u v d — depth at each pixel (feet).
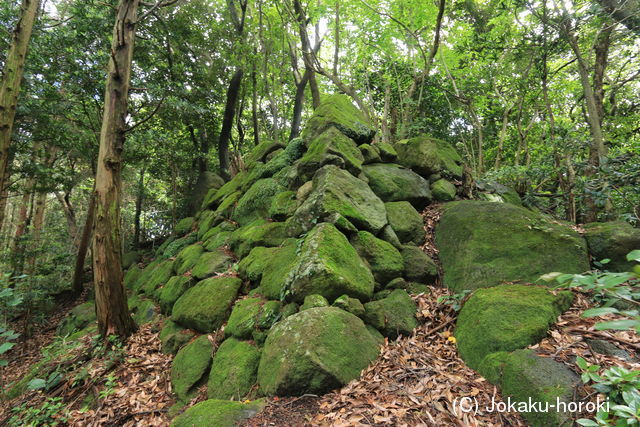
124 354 17.37
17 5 28.14
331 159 19.84
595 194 17.26
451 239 17.33
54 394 15.64
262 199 25.05
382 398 9.53
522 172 22.66
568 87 34.06
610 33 26.07
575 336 9.82
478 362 10.54
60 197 49.14
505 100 34.19
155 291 25.72
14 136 30.71
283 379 10.32
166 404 13.42
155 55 42.01
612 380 6.86
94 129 34.99
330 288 13.09
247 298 16.61
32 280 30.89
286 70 51.19
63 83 31.68
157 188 59.21
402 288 15.46
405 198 20.88
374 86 40.70
